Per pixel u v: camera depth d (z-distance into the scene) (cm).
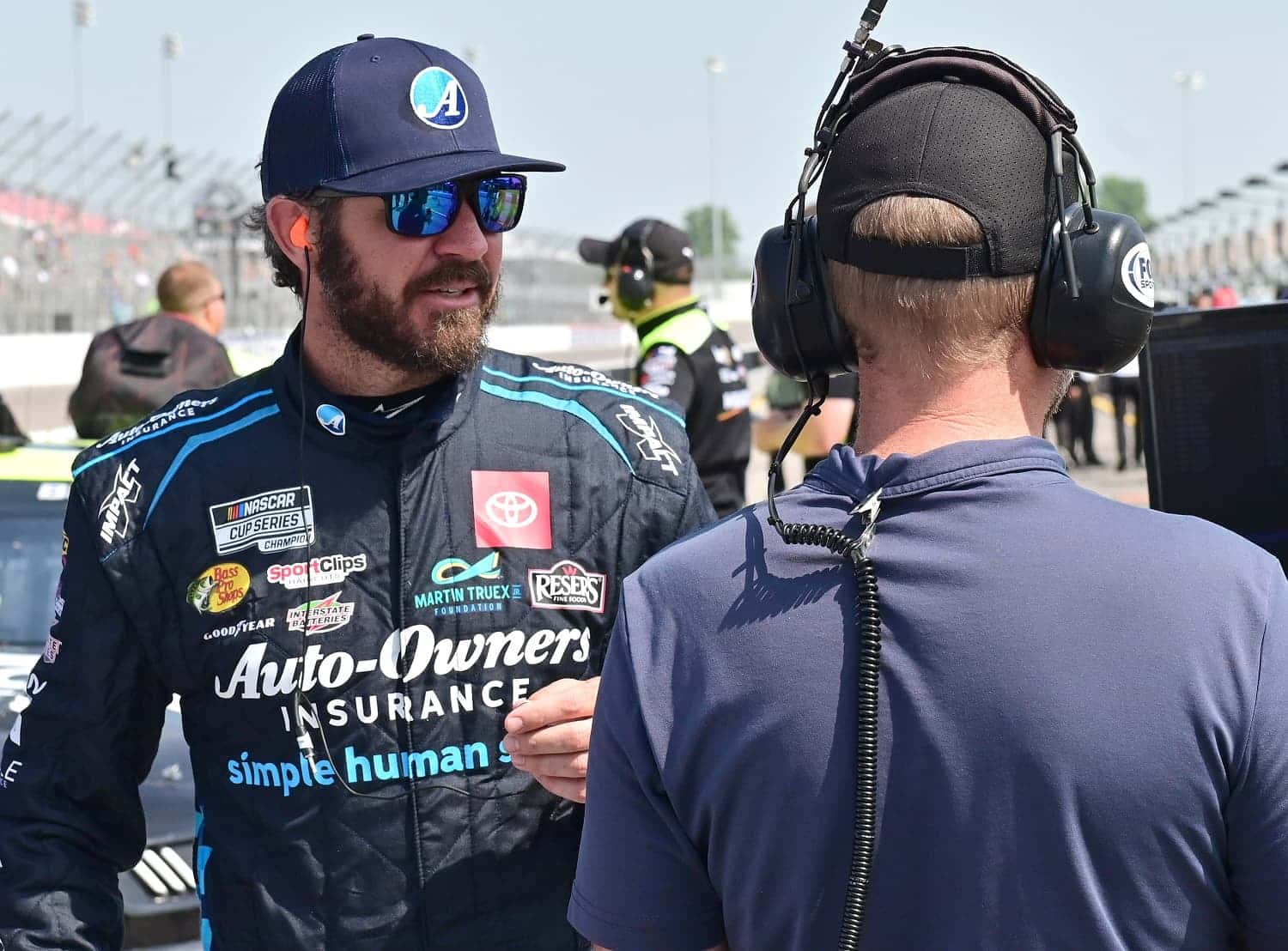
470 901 158
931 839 99
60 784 161
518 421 168
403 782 158
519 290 2242
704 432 408
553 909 161
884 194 104
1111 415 2114
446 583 161
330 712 158
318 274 160
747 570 107
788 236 116
